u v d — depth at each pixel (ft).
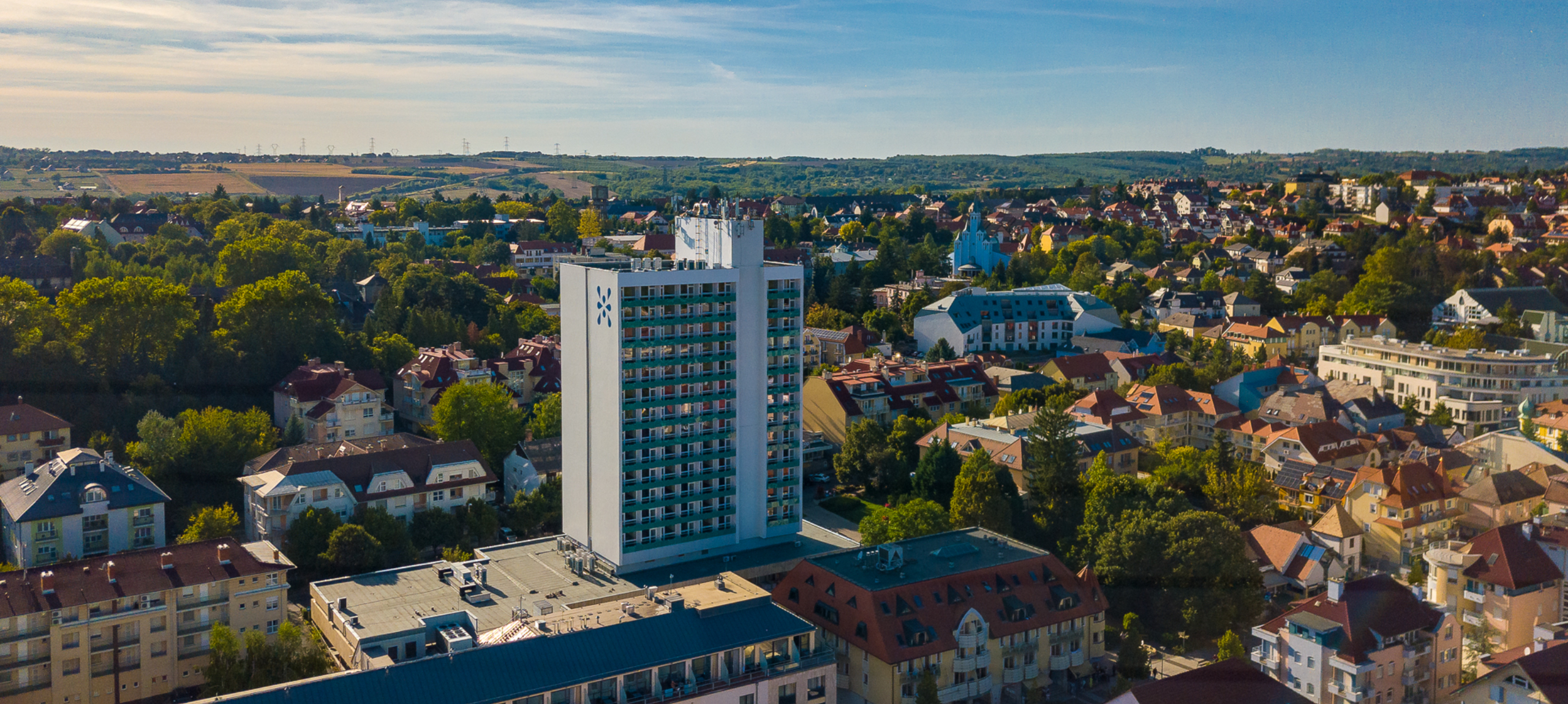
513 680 396.98
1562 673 399.24
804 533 622.95
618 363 539.29
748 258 576.61
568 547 577.02
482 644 436.35
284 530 610.65
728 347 572.51
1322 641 453.17
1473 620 526.57
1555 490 654.53
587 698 407.03
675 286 550.77
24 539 552.00
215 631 454.40
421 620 477.77
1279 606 578.66
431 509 643.45
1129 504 599.16
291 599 566.77
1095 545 587.27
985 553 530.27
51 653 442.91
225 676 446.60
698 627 436.76
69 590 451.53
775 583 572.51
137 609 461.78
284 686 377.30
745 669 440.04
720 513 581.53
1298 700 399.24
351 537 571.69
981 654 476.13
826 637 487.61
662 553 565.94
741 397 579.89
